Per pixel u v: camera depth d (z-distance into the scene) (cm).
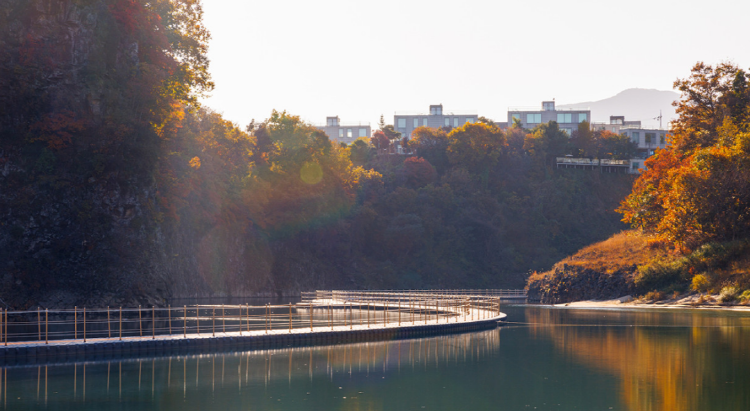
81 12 6191
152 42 6969
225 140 10081
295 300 9194
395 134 18162
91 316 5628
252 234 10362
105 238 6094
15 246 5741
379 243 12275
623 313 5822
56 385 2666
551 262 13162
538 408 2222
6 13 5950
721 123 8819
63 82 6078
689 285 6544
